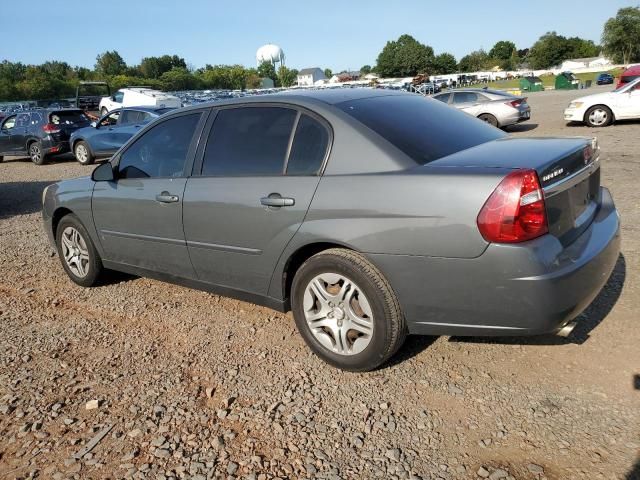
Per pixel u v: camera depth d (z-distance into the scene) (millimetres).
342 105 3260
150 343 3713
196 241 3715
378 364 3008
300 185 3109
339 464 2416
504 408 2709
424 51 119062
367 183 2863
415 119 3326
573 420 2576
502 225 2480
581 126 15656
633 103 14336
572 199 2850
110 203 4293
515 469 2307
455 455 2416
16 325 4160
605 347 3162
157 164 4031
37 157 15875
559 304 2533
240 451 2541
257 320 3965
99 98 33188
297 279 3186
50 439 2717
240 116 3609
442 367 3121
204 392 3059
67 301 4621
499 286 2541
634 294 3777
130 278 5090
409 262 2734
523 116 16031
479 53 143750
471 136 3352
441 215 2611
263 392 3014
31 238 6922
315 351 3238
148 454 2559
